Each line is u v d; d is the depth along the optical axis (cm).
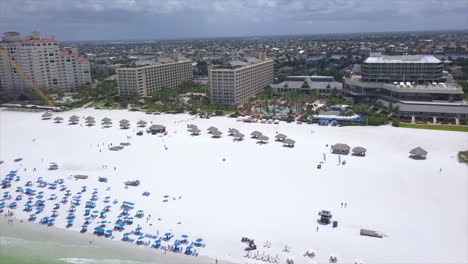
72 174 14275
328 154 15912
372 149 16425
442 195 11712
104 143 18400
